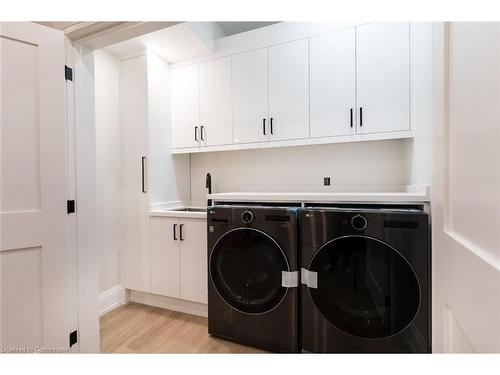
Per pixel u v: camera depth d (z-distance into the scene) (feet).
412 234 4.14
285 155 7.84
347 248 4.52
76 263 4.67
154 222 7.38
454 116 1.78
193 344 5.58
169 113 8.27
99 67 7.29
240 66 7.33
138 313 7.11
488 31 1.29
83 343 4.70
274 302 5.09
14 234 3.78
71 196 4.63
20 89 3.88
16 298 3.80
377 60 5.85
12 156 3.81
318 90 6.45
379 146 6.78
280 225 5.02
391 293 4.27
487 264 1.25
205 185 8.84
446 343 1.96
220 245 5.62
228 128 7.50
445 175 1.96
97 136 7.20
